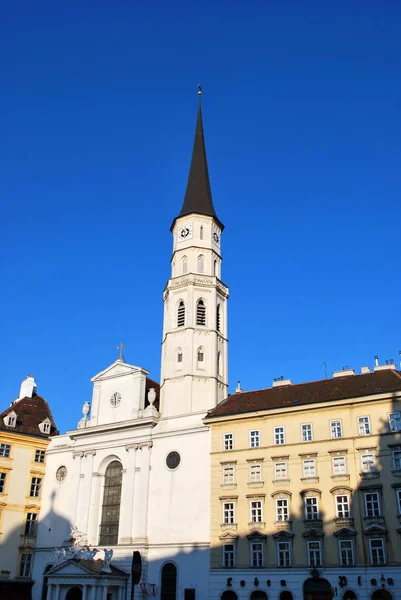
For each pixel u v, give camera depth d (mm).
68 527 72500
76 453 75688
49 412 88875
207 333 75812
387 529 51781
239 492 60469
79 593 62594
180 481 65375
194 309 76562
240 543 58156
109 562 63375
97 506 71625
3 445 76875
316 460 57656
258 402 65562
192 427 66875
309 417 59875
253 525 58156
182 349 74562
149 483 67812
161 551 63188
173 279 79438
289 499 57344
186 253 80875
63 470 77250
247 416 63062
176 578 60875
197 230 82375
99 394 78188
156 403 77812
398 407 55719
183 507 63812
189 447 66312
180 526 63062
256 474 60469
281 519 57188
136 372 75562
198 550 60594
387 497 52969
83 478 73625
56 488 76625
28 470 77688
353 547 52625
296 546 55219
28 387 89438
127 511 67750
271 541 56562
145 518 65750
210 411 67375
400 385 57906
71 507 72688
